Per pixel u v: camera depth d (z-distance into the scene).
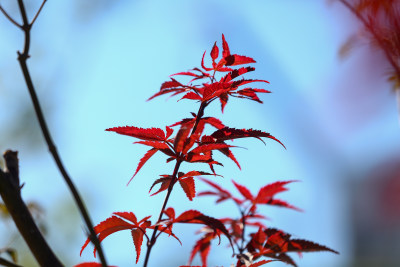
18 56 0.88
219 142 0.99
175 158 0.98
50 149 0.87
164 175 0.99
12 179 0.93
